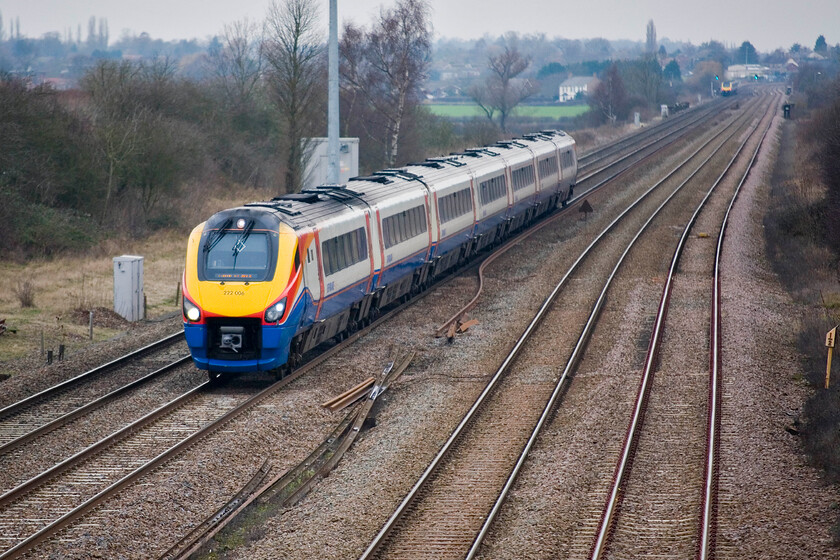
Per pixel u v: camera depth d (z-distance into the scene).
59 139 154.75
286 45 174.25
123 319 107.12
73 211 155.88
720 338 88.44
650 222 162.50
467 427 68.00
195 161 191.75
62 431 65.69
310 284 80.44
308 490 58.38
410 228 110.00
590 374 80.19
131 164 162.75
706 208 178.38
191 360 86.19
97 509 52.47
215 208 187.75
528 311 104.12
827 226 130.88
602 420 67.00
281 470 62.12
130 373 82.00
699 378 76.69
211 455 60.97
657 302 106.12
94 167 159.75
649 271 124.44
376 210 99.75
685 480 56.34
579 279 120.62
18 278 123.25
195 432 65.56
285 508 55.62
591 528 49.97
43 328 99.06
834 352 80.94
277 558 48.09
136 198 167.88
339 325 92.06
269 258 76.56
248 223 77.75
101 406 71.94
